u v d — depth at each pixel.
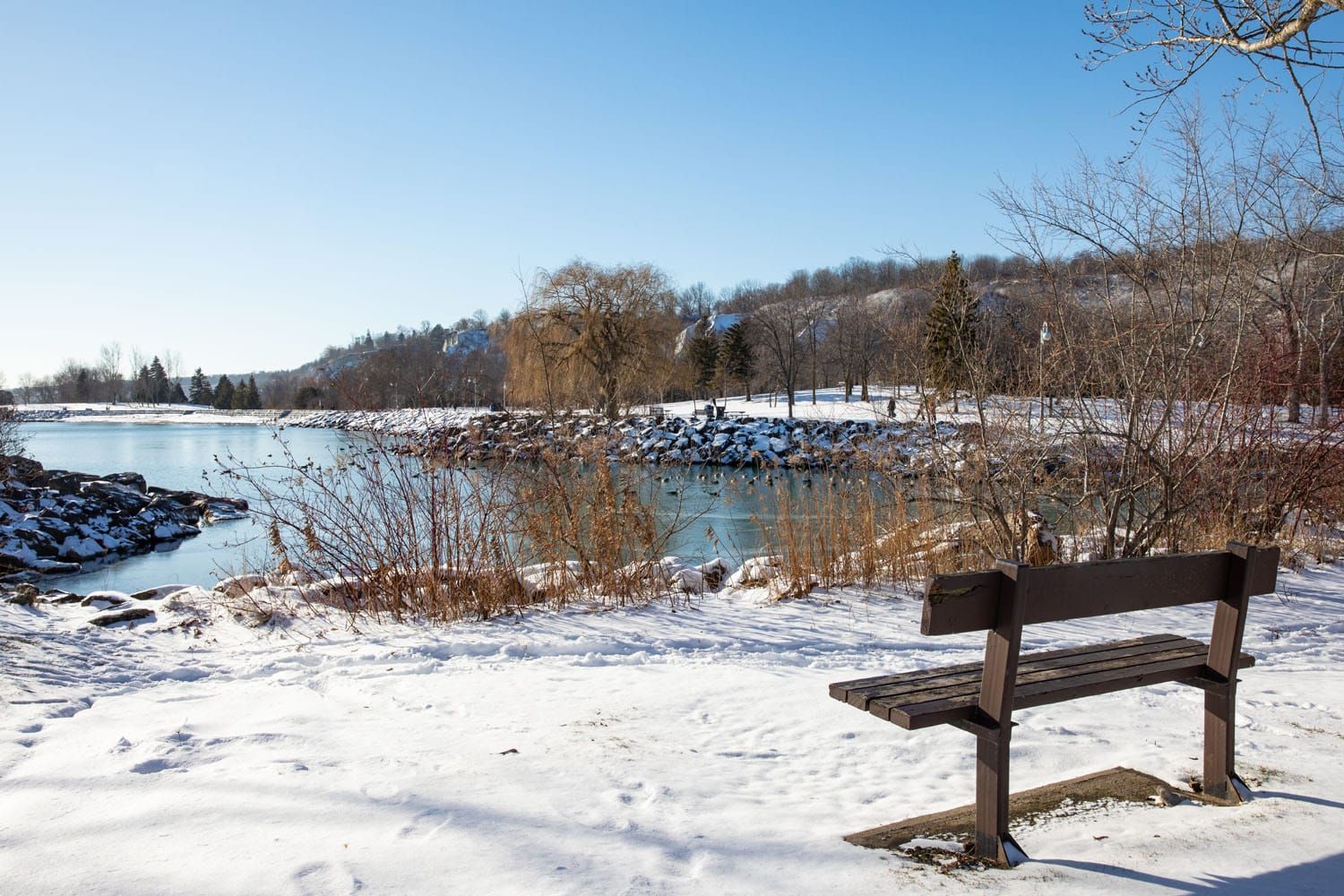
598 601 8.85
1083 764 4.40
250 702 5.60
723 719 5.25
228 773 4.12
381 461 9.52
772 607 8.63
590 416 12.54
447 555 8.74
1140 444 9.66
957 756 4.55
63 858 3.19
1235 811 3.69
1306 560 10.61
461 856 3.16
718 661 6.87
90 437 60.44
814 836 3.44
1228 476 10.58
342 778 4.05
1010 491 10.19
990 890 2.94
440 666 6.65
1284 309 10.48
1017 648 3.25
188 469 34.38
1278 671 6.59
